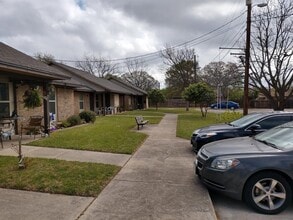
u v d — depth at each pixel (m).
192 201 4.59
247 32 14.89
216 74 65.62
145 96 53.97
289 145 4.83
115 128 15.00
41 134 11.41
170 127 16.94
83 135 11.80
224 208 4.61
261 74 17.08
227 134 8.06
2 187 5.06
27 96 11.52
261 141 5.59
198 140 8.30
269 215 4.35
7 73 9.84
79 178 5.61
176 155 8.35
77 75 28.03
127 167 6.77
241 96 55.69
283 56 16.36
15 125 11.81
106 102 33.91
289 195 4.41
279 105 16.67
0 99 11.05
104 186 5.28
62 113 17.97
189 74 49.72
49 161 6.92
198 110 43.69
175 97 61.09
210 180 4.86
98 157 7.76
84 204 4.40
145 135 12.63
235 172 4.53
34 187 5.05
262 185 4.47
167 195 4.86
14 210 4.13
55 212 4.09
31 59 12.16
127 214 4.06
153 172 6.35
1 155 7.57
